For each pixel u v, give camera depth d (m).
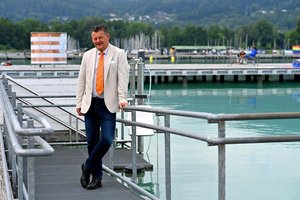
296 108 19.75
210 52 109.25
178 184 7.98
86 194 5.99
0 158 6.82
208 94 25.27
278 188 7.89
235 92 26.38
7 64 30.36
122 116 9.70
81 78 5.99
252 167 9.29
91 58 5.91
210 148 10.82
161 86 29.41
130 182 6.15
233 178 8.51
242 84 30.95
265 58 91.75
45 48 23.84
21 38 113.25
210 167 9.11
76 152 8.84
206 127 13.88
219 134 3.90
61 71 20.52
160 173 8.62
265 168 9.21
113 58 5.86
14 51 104.38
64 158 8.27
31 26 116.19
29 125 4.35
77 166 7.64
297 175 8.67
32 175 3.76
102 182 6.55
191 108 19.58
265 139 3.90
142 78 9.44
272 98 23.56
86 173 6.23
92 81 5.86
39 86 11.48
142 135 9.30
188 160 9.66
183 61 75.50
